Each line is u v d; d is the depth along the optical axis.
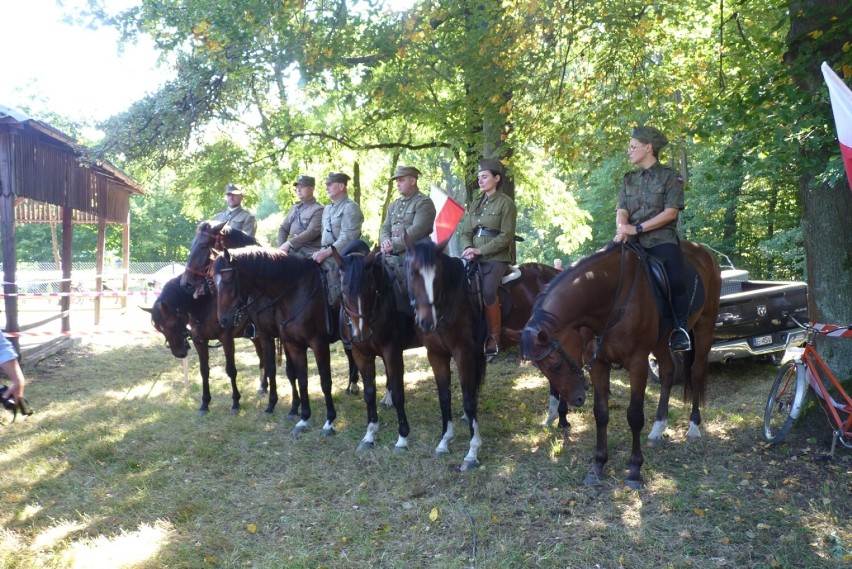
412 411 6.88
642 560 3.61
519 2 7.16
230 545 3.97
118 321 15.33
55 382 8.74
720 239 19.66
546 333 4.04
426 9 7.32
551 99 8.13
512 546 3.82
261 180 11.09
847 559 3.48
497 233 5.50
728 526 3.89
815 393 5.19
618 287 4.42
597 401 4.70
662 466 4.88
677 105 9.09
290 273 6.12
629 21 7.13
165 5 7.84
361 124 10.98
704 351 5.59
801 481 4.43
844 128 3.92
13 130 9.34
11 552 3.86
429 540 3.96
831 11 4.91
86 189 12.74
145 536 4.07
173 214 38.12
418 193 6.13
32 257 34.56
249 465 5.35
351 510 4.40
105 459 5.52
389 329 5.45
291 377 6.73
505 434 5.92
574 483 4.67
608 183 22.25
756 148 5.25
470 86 8.27
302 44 7.48
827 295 5.29
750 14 7.84
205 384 7.05
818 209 5.30
